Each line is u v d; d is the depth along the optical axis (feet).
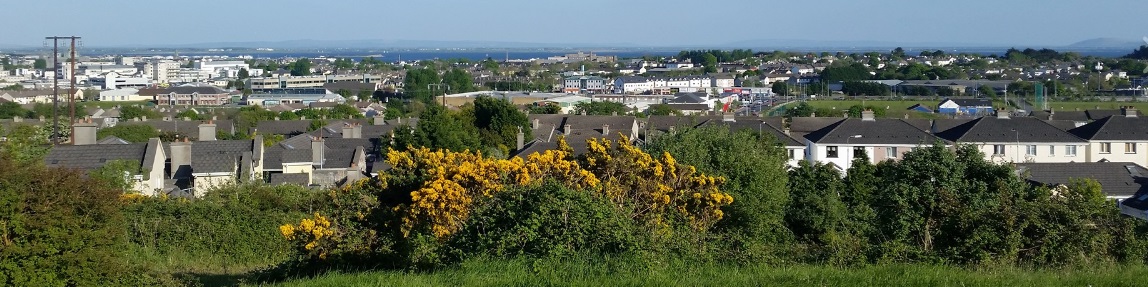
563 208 56.24
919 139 199.62
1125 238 64.75
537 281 50.57
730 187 92.02
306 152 175.11
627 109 414.41
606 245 55.52
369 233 69.97
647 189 70.54
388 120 312.91
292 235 70.74
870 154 199.62
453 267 55.88
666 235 60.03
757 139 130.21
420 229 65.57
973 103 444.96
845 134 202.59
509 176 68.08
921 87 604.90
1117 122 208.13
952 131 213.05
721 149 97.71
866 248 62.90
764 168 97.35
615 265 53.01
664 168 73.61
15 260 57.67
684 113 368.68
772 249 62.95
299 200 108.78
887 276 52.39
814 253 64.85
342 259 68.80
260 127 290.15
